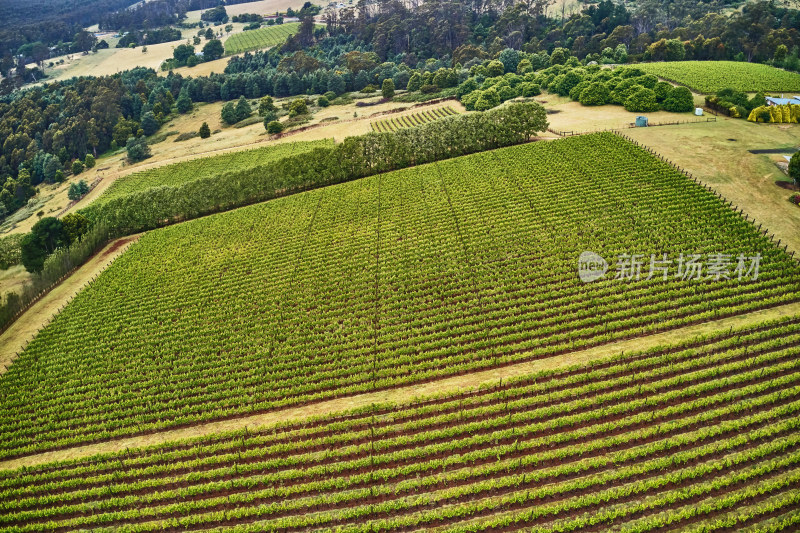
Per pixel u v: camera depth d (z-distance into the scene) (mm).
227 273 70375
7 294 71188
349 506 37656
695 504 34469
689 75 117062
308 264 69062
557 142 87750
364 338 55031
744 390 41406
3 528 39562
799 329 47000
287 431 45406
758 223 62156
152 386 53500
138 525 37969
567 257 61312
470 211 73562
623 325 50781
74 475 44125
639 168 75875
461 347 50844
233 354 55906
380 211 78125
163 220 90875
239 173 91188
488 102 116125
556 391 44375
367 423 44125
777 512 33406
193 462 42719
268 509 37812
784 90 106500
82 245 82688
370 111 134000
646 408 41656
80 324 64625
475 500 36656
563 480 37156
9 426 50906
